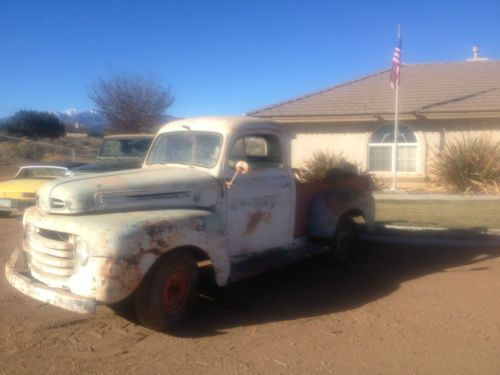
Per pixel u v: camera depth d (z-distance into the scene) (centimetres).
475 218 1198
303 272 777
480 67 2141
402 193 1669
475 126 1742
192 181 588
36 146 3441
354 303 632
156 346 501
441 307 614
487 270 780
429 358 476
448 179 1684
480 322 565
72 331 537
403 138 1808
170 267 523
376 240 1002
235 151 651
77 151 3750
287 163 708
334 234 777
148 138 1339
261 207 663
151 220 508
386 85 2047
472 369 454
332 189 806
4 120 5381
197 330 541
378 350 493
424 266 810
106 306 604
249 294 668
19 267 572
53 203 532
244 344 506
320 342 512
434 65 2227
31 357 477
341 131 1831
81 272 486
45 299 502
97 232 480
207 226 550
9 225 1157
